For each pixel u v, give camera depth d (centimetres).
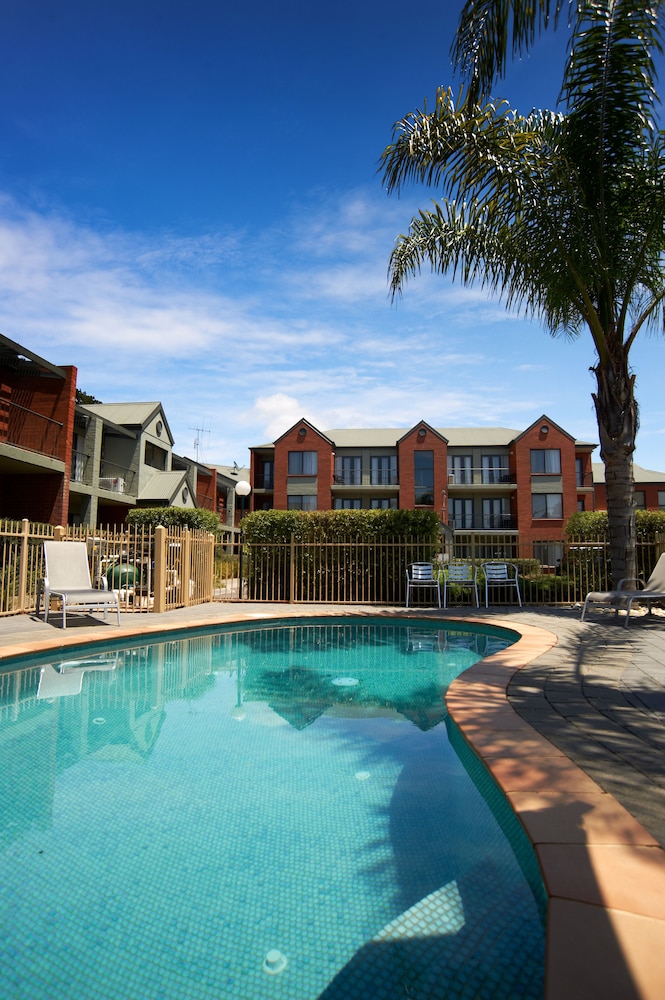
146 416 2758
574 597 1139
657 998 111
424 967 147
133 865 201
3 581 873
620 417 921
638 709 350
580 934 130
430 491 3297
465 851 210
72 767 300
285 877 192
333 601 1199
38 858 206
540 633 708
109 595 789
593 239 849
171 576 1076
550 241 854
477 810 245
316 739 349
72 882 190
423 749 329
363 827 229
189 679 533
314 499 3319
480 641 777
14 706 427
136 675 549
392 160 859
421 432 3341
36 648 579
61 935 162
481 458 3456
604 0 691
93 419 2320
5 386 1972
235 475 4891
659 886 151
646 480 3678
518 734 296
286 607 1098
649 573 1188
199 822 235
